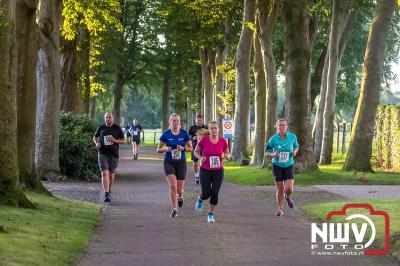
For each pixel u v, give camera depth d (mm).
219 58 65688
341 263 13234
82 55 51750
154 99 161000
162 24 80562
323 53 67062
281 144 20922
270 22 42688
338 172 38906
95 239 16125
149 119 172750
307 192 28734
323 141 50469
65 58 45938
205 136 19422
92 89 64875
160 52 83750
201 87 85000
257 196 27312
